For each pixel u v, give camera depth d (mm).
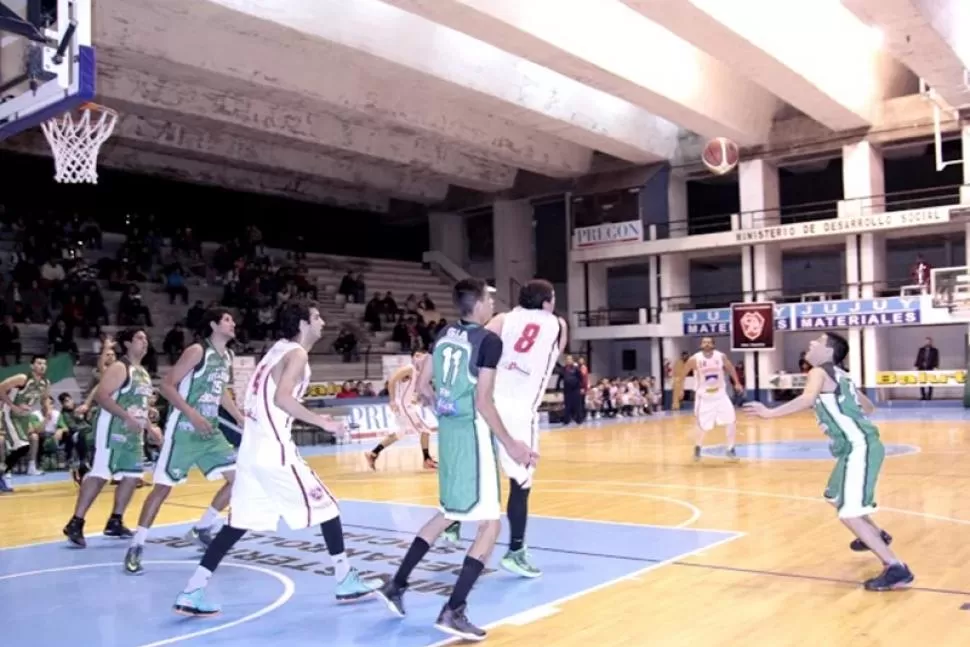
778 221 23500
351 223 29922
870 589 5070
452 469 4461
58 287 18547
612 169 24953
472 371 4453
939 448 12648
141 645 4367
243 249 23422
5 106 5262
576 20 15961
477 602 5016
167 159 22469
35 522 8320
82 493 6992
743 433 16781
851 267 22359
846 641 4176
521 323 5594
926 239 23562
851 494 5129
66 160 8188
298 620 4734
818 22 18109
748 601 4926
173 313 20719
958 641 4129
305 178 24312
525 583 5434
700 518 7605
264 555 6375
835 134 22109
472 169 24906
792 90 18594
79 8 4848
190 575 5891
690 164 24031
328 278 25875
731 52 16219
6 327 16266
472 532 7215
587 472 11156
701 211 28078
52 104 4941
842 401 5180
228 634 4512
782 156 22812
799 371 24766
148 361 17016
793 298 26094
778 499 8547
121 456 7035
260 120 19172
